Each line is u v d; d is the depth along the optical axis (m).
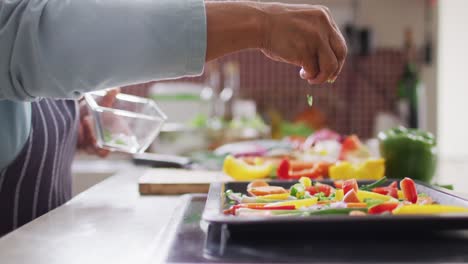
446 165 1.82
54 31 0.63
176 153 2.13
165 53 0.65
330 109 2.96
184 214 0.71
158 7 0.65
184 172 1.24
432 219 0.52
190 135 2.15
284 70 2.95
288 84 2.95
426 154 1.13
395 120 2.77
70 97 0.69
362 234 0.54
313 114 2.89
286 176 1.07
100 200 0.92
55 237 0.61
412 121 2.71
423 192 0.79
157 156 1.45
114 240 0.60
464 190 1.10
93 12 0.64
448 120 3.06
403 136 1.14
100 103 1.01
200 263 0.47
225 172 1.09
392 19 2.90
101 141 1.00
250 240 0.55
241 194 0.80
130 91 2.76
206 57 0.66
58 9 0.64
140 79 0.67
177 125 2.29
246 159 1.21
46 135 0.98
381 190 0.79
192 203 0.81
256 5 0.66
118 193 1.01
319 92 2.96
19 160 0.91
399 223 0.52
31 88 0.67
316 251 0.50
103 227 0.67
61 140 1.04
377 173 1.06
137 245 0.57
